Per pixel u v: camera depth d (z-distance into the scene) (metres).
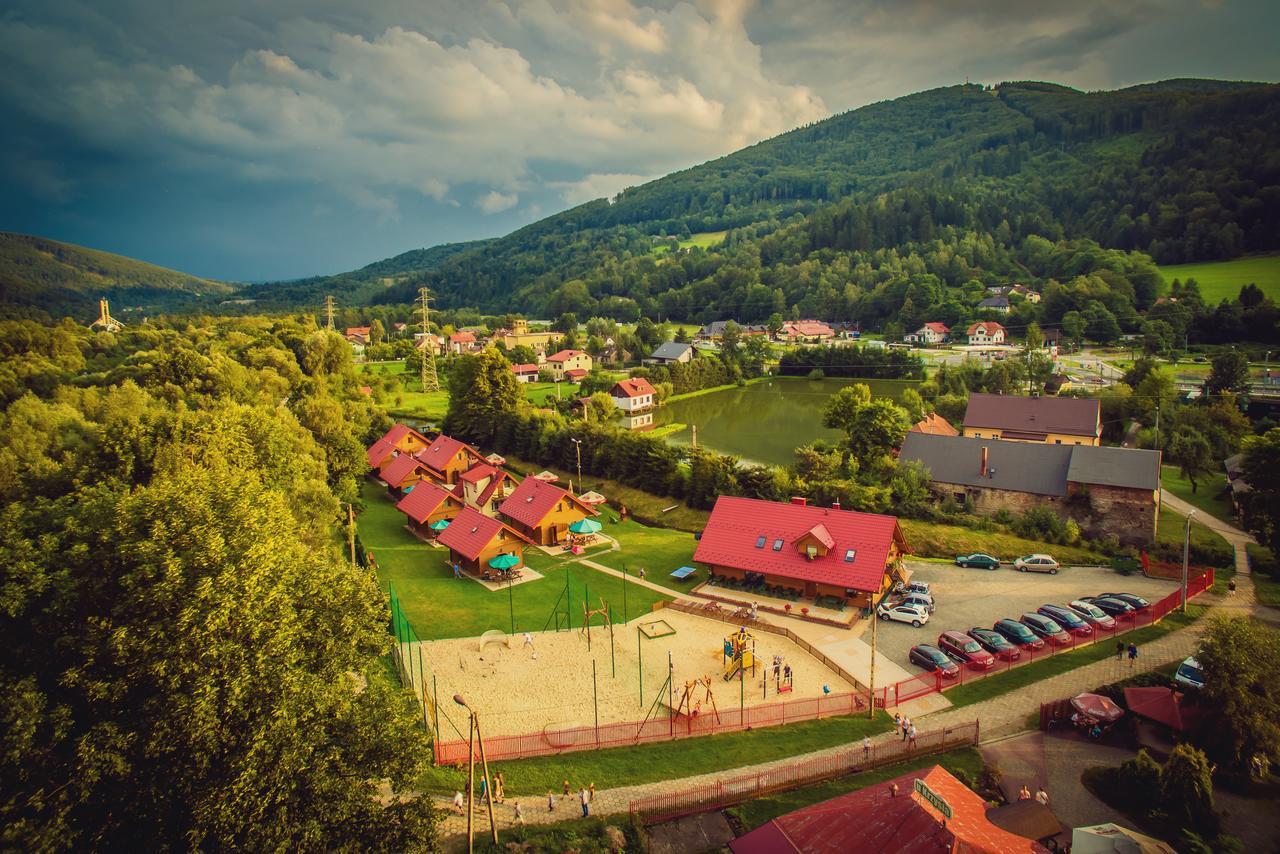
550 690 44.81
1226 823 32.62
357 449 89.75
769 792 34.56
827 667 48.16
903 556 69.81
